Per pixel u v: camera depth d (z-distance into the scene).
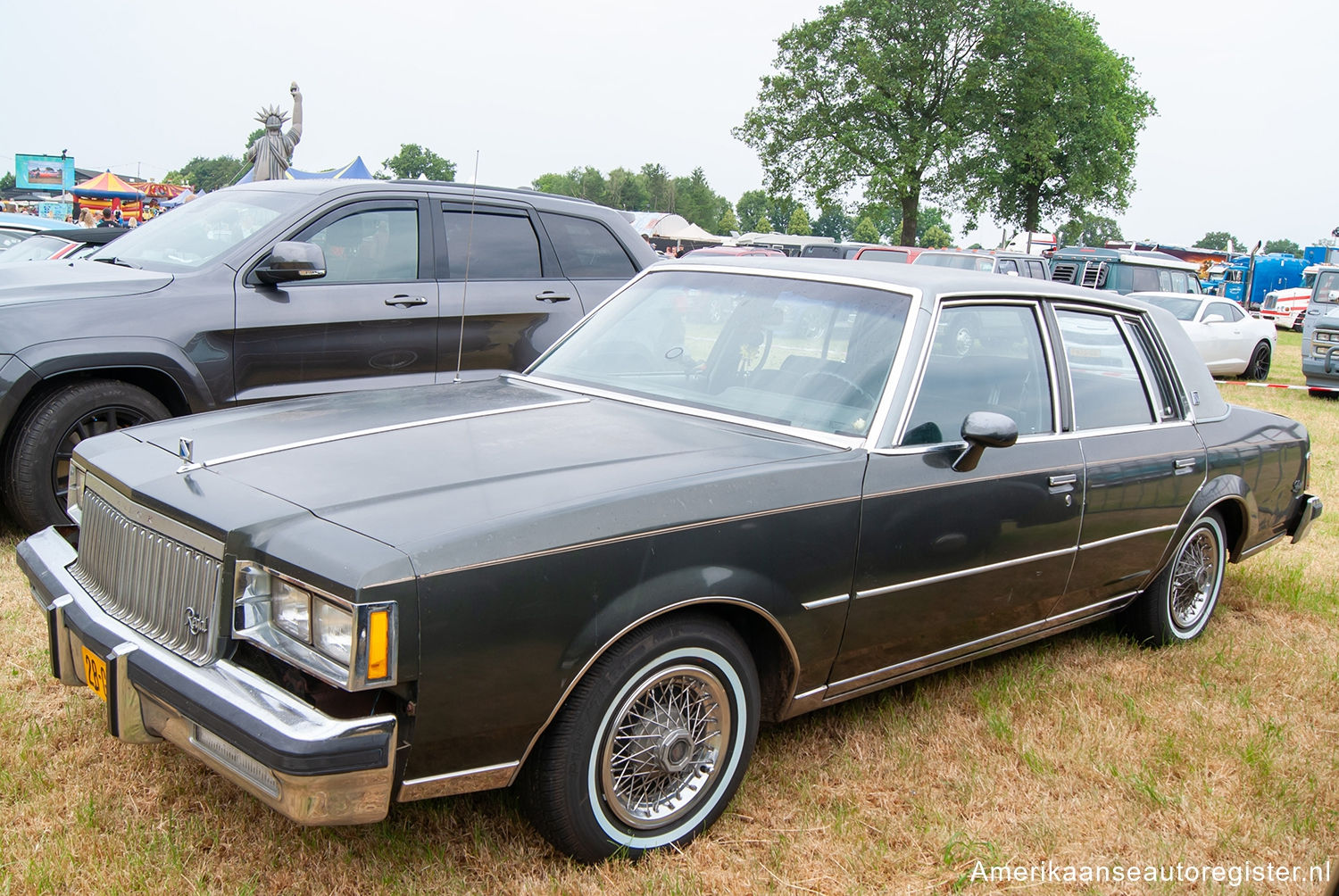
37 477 4.57
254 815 2.74
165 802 2.77
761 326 3.52
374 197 5.61
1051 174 42.84
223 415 3.18
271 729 2.10
